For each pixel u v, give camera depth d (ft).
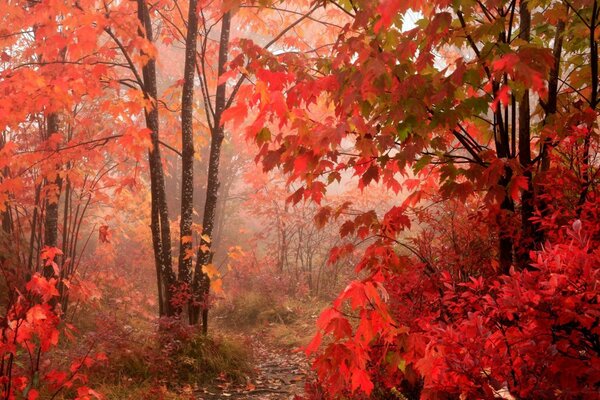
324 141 8.39
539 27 12.24
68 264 24.41
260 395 19.11
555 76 10.73
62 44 16.74
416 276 10.94
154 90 23.40
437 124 8.79
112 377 17.93
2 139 24.32
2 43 20.38
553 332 5.45
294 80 9.23
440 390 5.97
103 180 27.45
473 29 9.27
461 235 11.78
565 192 9.63
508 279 5.85
